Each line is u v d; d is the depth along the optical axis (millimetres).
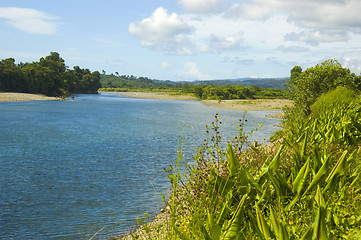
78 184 13672
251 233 3389
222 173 4605
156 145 23812
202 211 4055
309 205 3740
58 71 138000
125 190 12797
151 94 163750
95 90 167250
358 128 6770
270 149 5395
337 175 3877
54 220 9742
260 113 63406
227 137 27609
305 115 21875
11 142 24109
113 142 25188
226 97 134875
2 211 10516
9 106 62469
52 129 32344
